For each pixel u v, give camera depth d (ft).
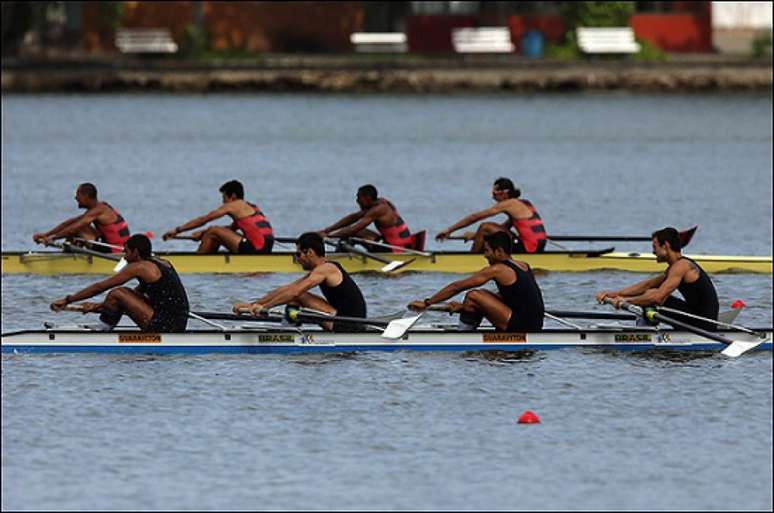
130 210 539.70
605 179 650.43
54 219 510.17
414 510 190.90
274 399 239.71
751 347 261.44
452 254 378.12
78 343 267.39
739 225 497.05
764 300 342.03
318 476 203.00
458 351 271.08
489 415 231.71
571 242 461.78
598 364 263.29
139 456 211.00
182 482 200.64
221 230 371.76
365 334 270.67
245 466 207.00
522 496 196.34
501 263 269.64
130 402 237.45
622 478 202.90
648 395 242.99
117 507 191.52
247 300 334.65
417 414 231.91
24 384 247.09
